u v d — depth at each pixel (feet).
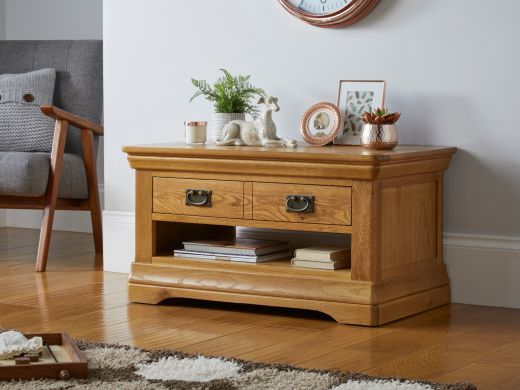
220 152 9.75
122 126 12.34
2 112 13.69
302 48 11.10
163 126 12.07
